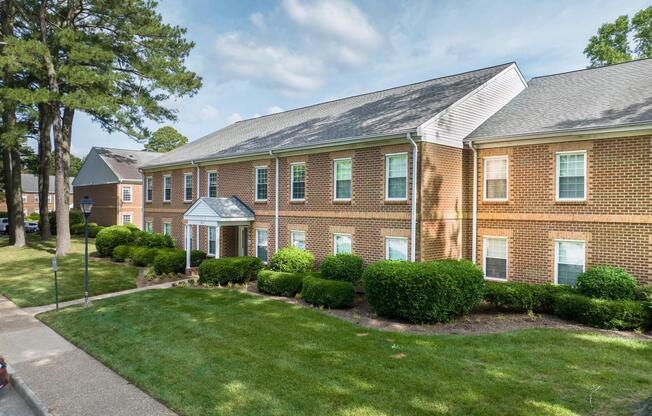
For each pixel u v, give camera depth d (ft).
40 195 117.80
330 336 31.76
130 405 21.86
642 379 23.25
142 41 80.89
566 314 36.86
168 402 21.70
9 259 78.95
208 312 39.45
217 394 22.26
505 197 49.06
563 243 44.42
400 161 47.52
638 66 50.96
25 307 46.24
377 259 49.14
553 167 44.73
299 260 53.01
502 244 49.44
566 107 47.88
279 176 61.72
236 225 68.85
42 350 31.50
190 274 63.36
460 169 50.88
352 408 20.34
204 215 63.36
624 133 39.68
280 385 23.11
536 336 31.35
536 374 24.09
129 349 30.12
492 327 34.65
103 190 139.95
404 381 23.31
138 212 137.28
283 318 37.17
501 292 39.70
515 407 20.13
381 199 48.80
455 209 49.98
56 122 83.35
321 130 58.75
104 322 37.27
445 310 35.35
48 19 80.02
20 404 23.80
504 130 48.52
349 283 42.37
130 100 77.25
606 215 41.04
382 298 36.76
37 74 76.07
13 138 81.10
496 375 24.00
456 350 28.27
